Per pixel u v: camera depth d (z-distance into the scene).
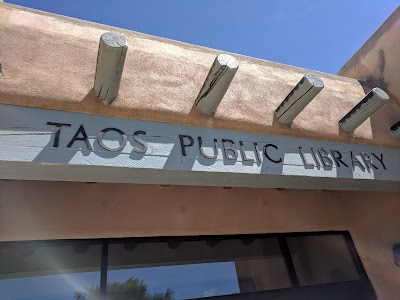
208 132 2.32
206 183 2.28
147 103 2.20
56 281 2.58
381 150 2.98
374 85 3.64
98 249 2.79
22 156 1.72
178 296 2.90
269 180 2.42
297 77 3.15
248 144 2.40
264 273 3.29
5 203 2.59
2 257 2.51
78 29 2.37
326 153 2.68
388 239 3.60
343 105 3.13
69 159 1.81
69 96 1.98
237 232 3.32
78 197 2.85
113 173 1.97
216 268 3.14
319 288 3.35
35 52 2.07
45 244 2.63
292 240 3.58
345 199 4.07
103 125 2.00
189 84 2.47
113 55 1.81
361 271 3.64
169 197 3.18
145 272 2.87
